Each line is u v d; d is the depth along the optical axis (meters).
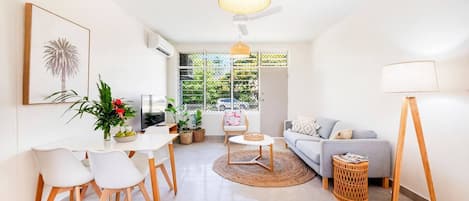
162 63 5.32
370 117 3.14
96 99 2.81
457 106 1.96
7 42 1.76
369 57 3.16
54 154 1.76
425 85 1.89
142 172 2.14
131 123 3.78
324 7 3.39
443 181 2.08
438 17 2.12
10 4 1.78
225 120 5.45
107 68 3.07
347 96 3.79
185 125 5.46
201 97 5.91
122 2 3.21
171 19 3.93
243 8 1.72
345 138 2.90
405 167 2.52
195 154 4.22
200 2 3.21
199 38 5.23
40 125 2.05
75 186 1.86
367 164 2.42
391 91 2.08
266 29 4.53
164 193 2.57
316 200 2.45
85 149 1.96
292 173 3.21
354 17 3.54
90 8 2.69
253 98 5.89
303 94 5.70
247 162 3.67
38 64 1.97
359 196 2.38
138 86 4.05
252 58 5.84
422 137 1.97
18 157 1.86
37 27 1.95
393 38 2.68
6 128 1.76
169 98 5.27
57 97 2.18
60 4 2.23
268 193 2.60
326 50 4.66
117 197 2.25
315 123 4.25
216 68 5.87
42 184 1.97
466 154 1.89
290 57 5.69
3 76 1.73
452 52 1.99
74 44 2.39
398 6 2.60
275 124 5.75
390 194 2.55
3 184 1.76
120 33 3.41
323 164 2.70
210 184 2.83
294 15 3.73
